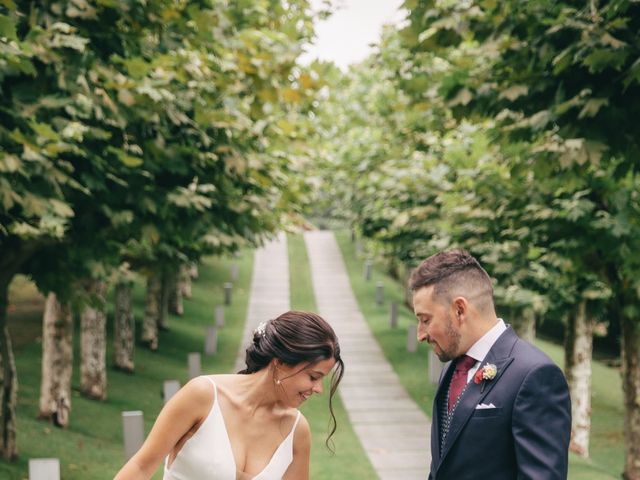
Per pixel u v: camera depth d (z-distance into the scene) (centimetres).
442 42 741
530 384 293
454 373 323
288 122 1156
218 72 1032
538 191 1095
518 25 713
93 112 878
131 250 1321
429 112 1359
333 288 3819
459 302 308
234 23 1027
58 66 801
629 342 1285
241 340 2819
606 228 1003
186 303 3328
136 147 923
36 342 2223
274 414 322
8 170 733
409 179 1655
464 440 302
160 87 937
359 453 1502
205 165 1063
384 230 2117
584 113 623
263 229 1208
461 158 1560
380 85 2072
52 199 786
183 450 315
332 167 2084
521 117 754
